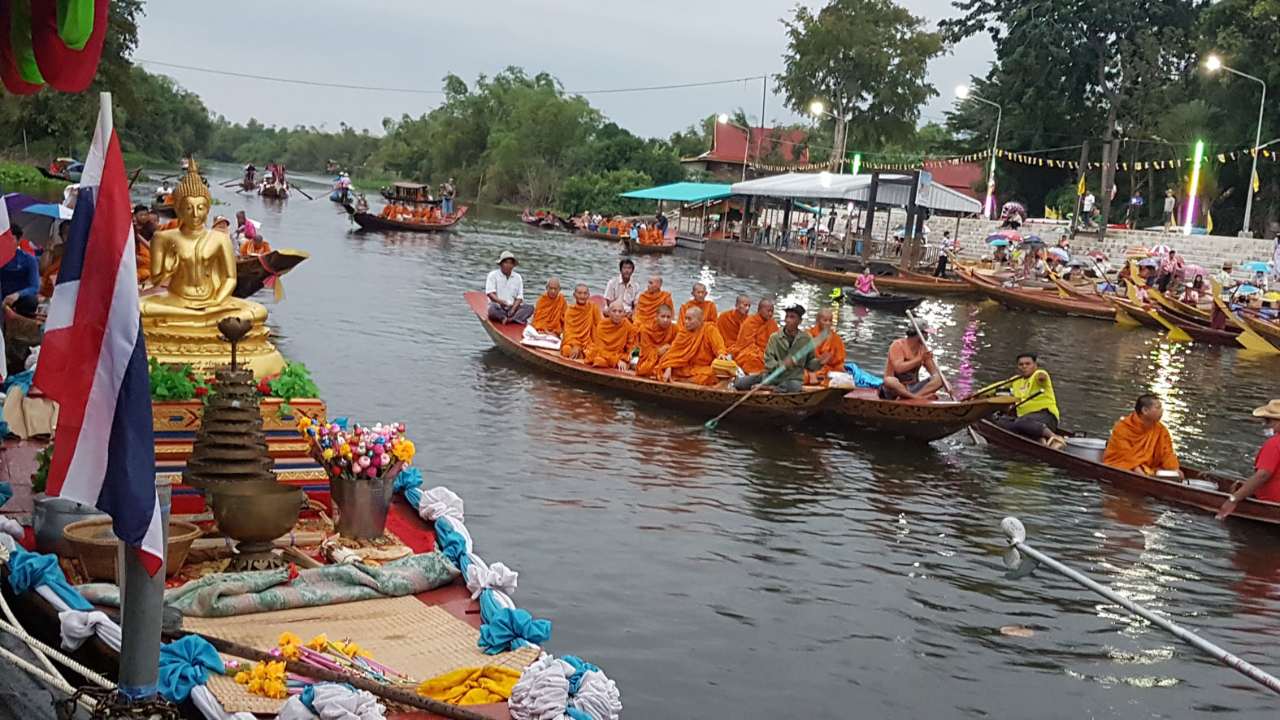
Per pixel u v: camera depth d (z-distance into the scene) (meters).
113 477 4.29
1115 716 7.60
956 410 14.23
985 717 7.47
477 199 93.75
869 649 8.38
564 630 8.24
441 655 5.91
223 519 6.43
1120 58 52.44
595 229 59.44
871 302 32.62
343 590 6.41
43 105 51.06
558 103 88.69
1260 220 48.44
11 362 11.15
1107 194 48.53
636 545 10.09
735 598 9.10
